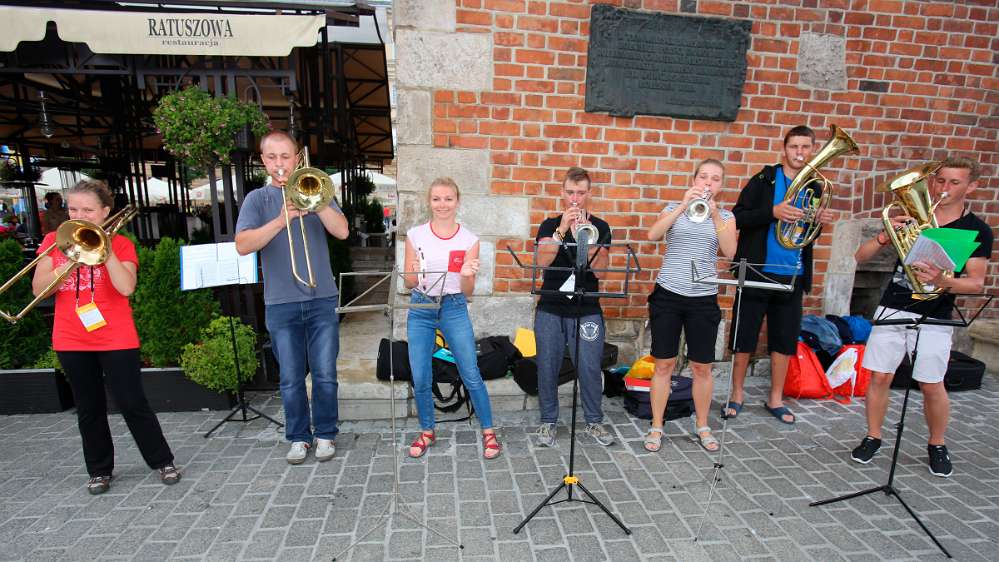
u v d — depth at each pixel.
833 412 3.69
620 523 2.37
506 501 2.60
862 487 2.75
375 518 2.45
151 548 2.23
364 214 12.60
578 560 2.18
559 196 3.82
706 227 2.92
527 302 3.92
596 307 3.09
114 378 2.54
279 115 8.09
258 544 2.26
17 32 3.71
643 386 3.64
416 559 2.17
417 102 3.60
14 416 3.60
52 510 2.50
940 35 3.93
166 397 3.62
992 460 3.04
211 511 2.50
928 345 2.77
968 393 4.07
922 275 2.39
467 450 3.11
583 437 3.28
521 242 3.85
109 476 2.70
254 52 3.84
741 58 3.74
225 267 3.09
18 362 3.75
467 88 3.62
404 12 3.48
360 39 6.30
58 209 8.89
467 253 2.85
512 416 3.58
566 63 3.65
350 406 3.49
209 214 10.98
